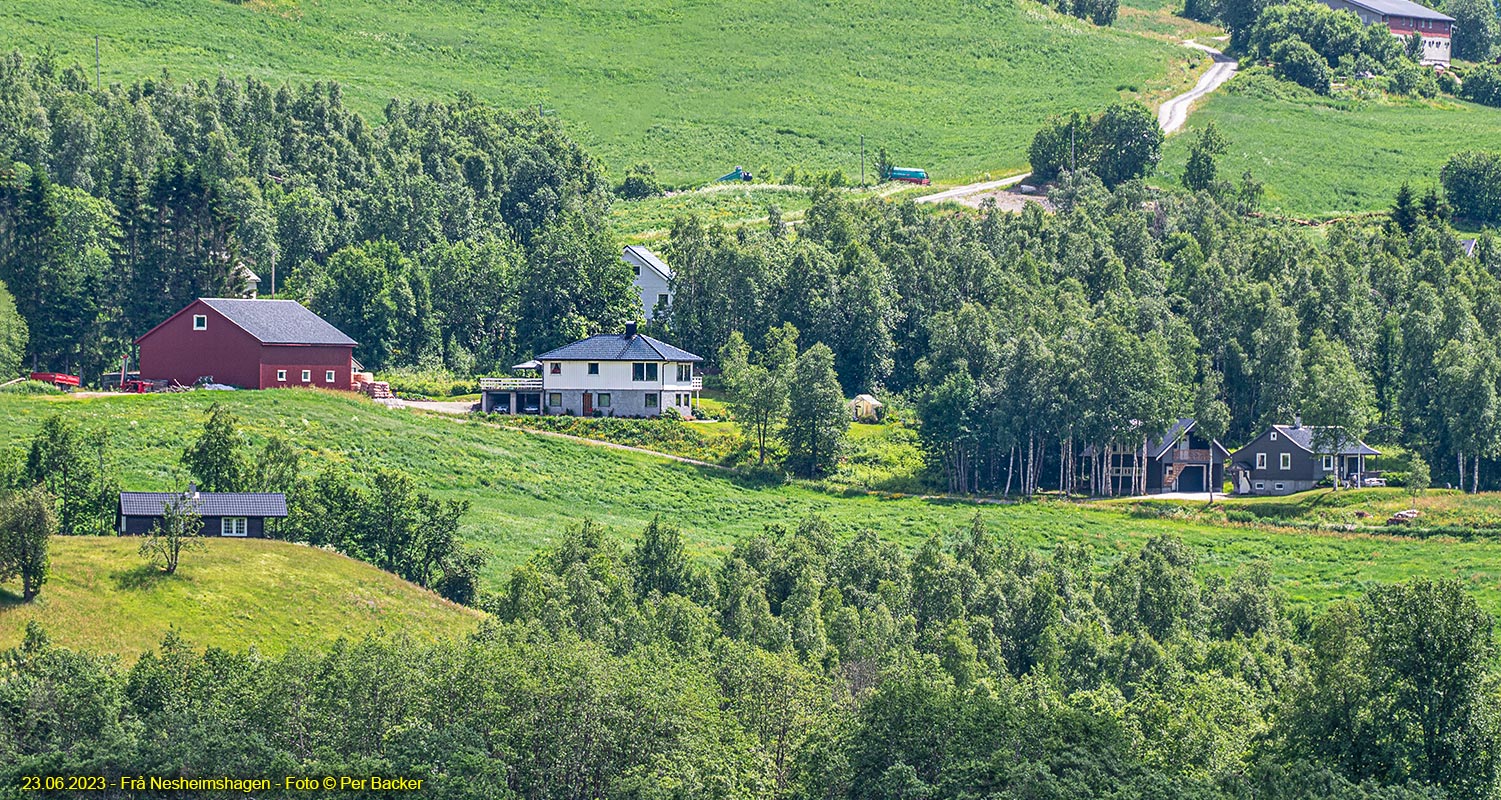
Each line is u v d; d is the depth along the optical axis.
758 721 171.25
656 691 159.38
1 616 165.25
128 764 138.50
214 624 175.50
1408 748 156.75
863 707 165.00
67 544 185.75
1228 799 153.75
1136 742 165.88
